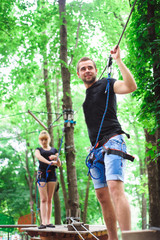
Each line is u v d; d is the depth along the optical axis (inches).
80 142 749.3
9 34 483.8
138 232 73.5
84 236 177.0
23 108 774.5
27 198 931.3
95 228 196.2
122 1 469.1
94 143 113.1
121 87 105.3
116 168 98.4
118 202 94.3
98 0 430.0
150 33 184.1
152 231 74.8
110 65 115.6
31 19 477.1
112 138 104.7
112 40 469.4
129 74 101.4
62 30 403.2
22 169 969.5
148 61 222.5
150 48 179.6
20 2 467.2
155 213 290.7
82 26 451.8
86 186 807.1
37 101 747.4
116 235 115.3
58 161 227.3
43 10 460.4
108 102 110.2
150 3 185.0
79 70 120.0
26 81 510.0
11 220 925.2
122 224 90.4
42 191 223.0
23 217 936.9
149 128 222.4
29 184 906.1
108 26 460.4
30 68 504.4
